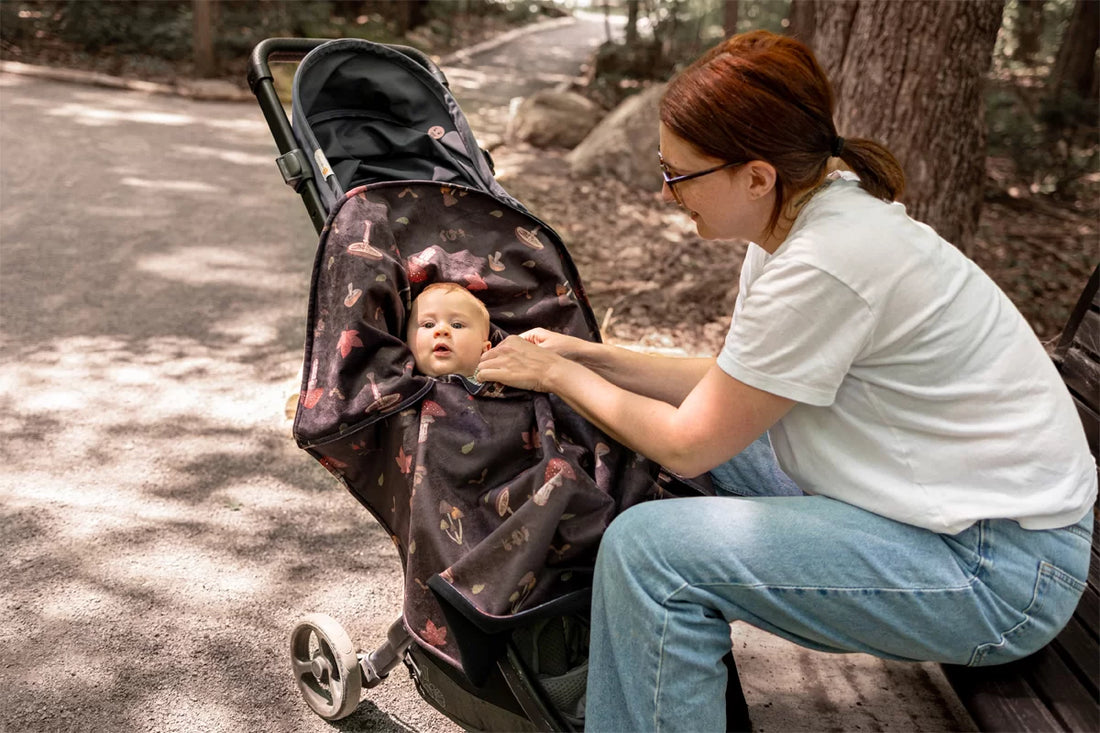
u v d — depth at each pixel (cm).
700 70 166
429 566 174
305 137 217
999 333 171
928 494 169
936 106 469
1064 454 171
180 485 318
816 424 175
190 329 448
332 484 329
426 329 198
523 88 1406
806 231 166
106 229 583
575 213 725
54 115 882
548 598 173
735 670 197
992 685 195
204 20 1107
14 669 227
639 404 177
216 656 239
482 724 187
